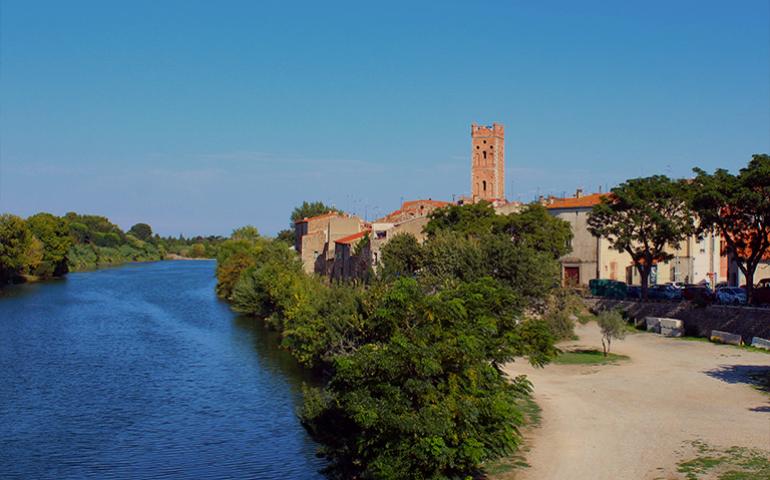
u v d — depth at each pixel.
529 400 50.75
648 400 50.56
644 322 85.44
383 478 33.09
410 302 35.59
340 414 41.44
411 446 32.66
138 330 106.69
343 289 70.25
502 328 44.91
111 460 48.34
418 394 33.50
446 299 39.19
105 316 123.50
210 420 57.34
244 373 74.44
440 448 32.19
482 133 176.62
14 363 81.19
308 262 150.50
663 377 58.09
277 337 98.19
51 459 48.81
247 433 53.66
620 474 36.09
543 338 52.84
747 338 73.25
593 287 102.94
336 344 62.62
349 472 39.88
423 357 33.31
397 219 158.12
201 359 82.88
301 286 97.12
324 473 41.47
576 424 44.78
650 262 89.06
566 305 76.00
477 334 37.16
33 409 61.50
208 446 50.84
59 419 58.34
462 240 77.38
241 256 156.38
